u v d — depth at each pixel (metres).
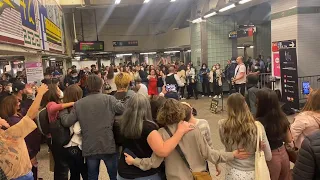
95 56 22.27
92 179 3.12
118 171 2.50
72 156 3.13
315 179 1.72
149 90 10.28
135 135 2.37
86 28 20.69
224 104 11.04
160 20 21.73
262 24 17.00
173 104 2.42
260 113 2.77
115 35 21.48
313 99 2.81
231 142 2.57
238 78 8.28
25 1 5.91
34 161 3.51
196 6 15.55
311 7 9.19
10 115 3.11
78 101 3.09
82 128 3.01
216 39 14.88
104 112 3.02
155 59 22.91
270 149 2.62
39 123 3.31
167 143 2.28
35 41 6.63
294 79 8.41
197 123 2.70
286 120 2.72
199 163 2.38
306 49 9.32
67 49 15.59
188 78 13.33
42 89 2.69
